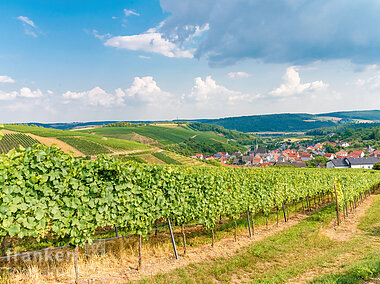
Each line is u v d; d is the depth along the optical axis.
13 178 5.35
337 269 6.66
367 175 25.83
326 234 11.32
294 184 15.80
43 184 5.74
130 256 7.64
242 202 11.14
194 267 7.14
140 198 7.48
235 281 6.43
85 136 86.81
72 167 6.16
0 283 5.31
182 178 8.80
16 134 77.94
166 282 6.02
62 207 6.06
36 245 7.57
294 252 8.72
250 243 9.71
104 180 6.80
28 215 5.65
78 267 6.46
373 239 10.49
